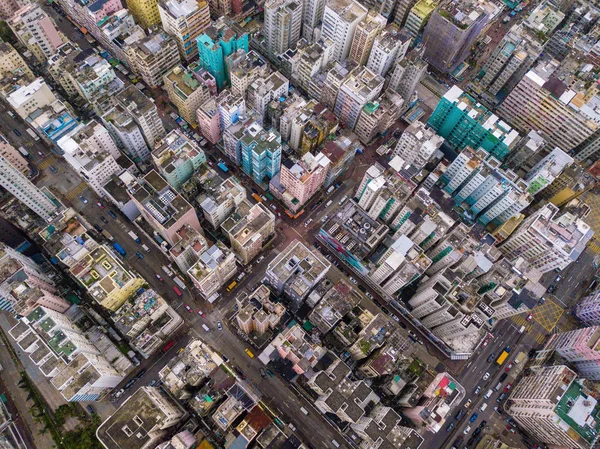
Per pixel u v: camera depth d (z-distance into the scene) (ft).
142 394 623.77
